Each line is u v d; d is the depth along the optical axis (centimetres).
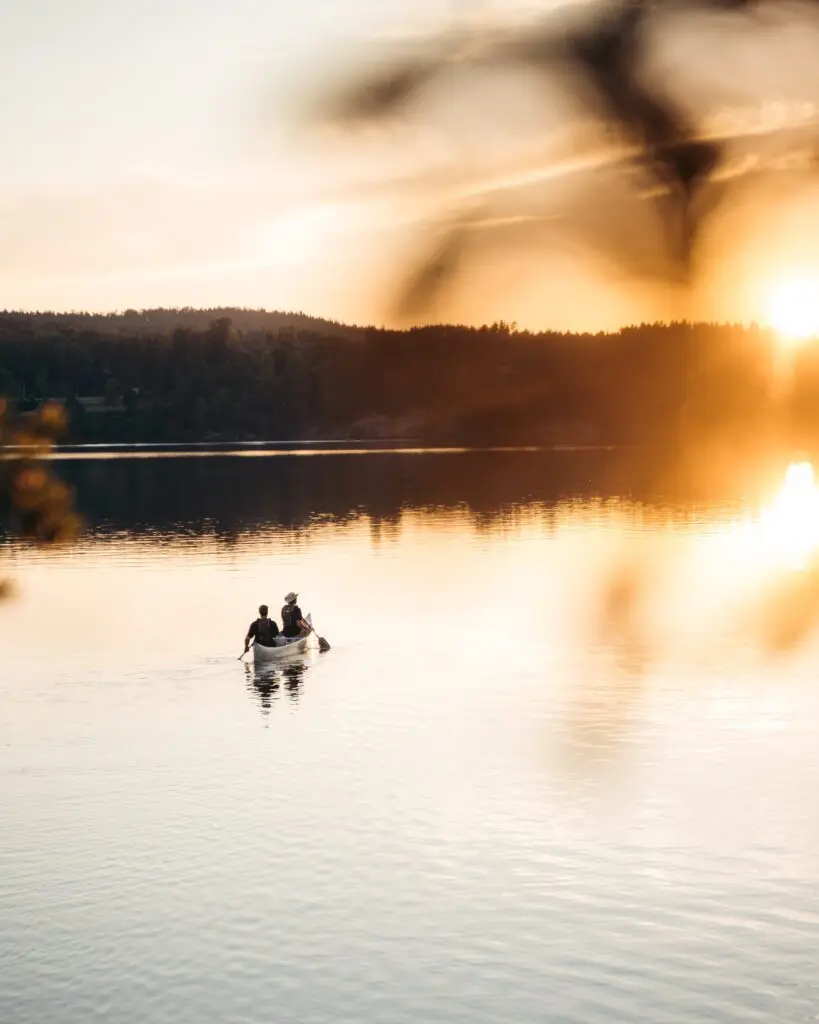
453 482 11694
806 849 2072
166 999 1645
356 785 2452
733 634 3891
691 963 1705
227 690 3278
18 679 3428
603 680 3284
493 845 2119
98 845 2158
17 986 1684
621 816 2241
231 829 2222
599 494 9881
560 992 1642
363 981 1683
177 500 9944
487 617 4256
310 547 6481
